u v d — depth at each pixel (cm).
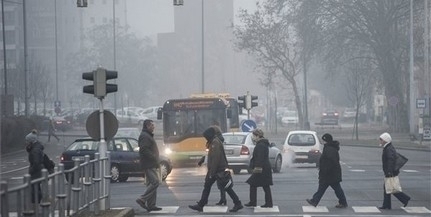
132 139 7688
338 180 5131
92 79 4806
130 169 7481
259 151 5112
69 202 3994
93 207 4503
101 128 4756
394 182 5066
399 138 16838
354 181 7188
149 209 4950
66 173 3919
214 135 4978
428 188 6500
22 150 14062
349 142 15875
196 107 9444
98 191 4566
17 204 3027
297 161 9444
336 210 5028
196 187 6681
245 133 8175
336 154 5125
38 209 3397
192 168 9550
